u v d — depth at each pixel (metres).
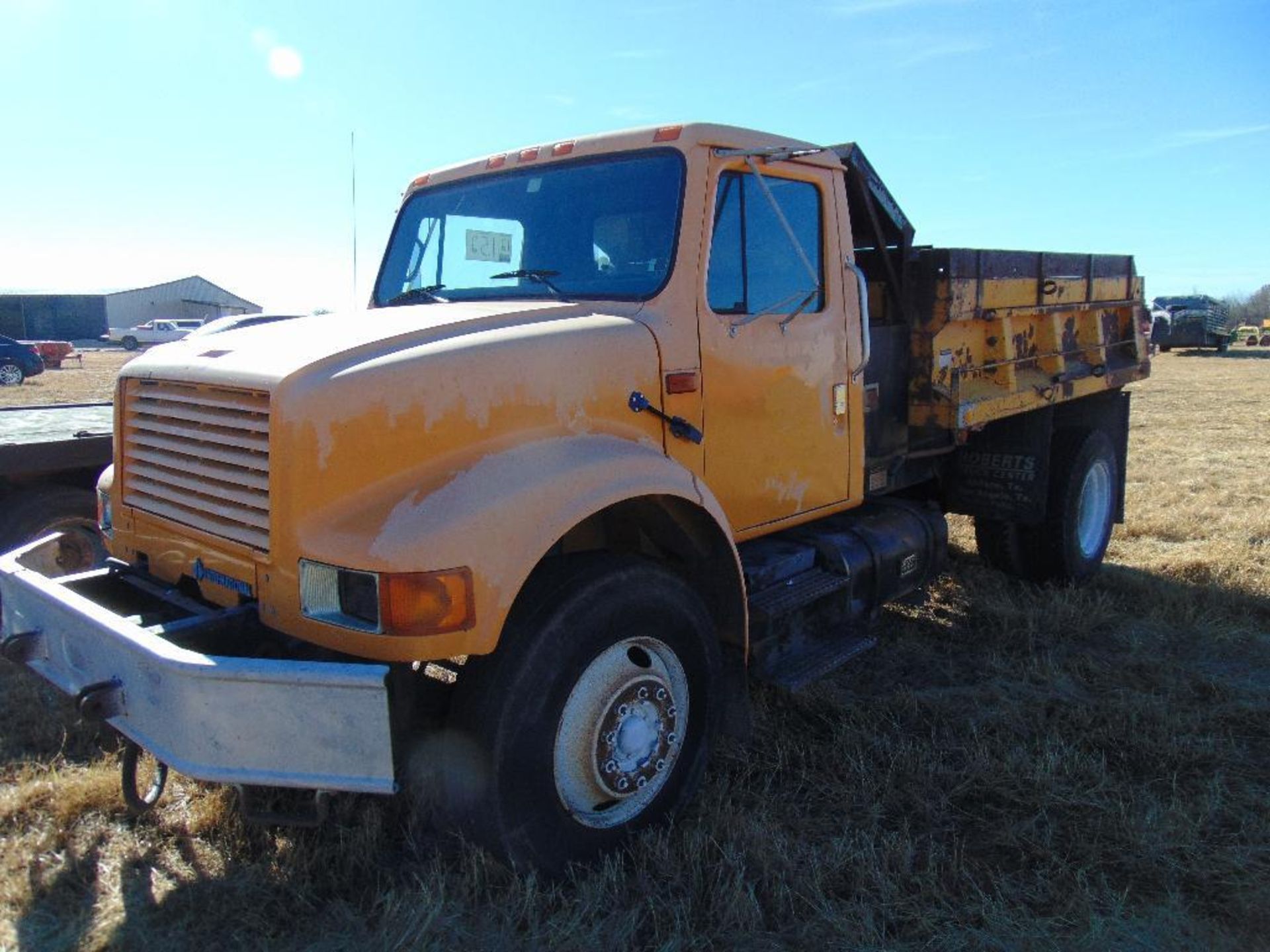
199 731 2.52
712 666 3.42
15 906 2.92
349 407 2.73
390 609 2.58
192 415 3.08
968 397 5.12
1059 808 3.50
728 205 3.76
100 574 3.42
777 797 3.56
